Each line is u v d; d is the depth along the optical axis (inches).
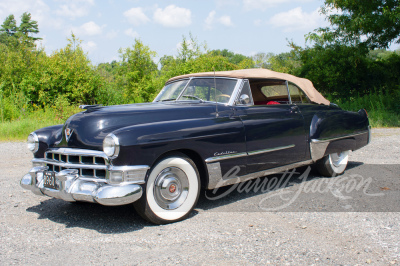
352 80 683.4
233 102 172.2
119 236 128.7
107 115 145.3
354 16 642.2
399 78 694.5
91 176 135.9
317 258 108.4
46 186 145.1
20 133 439.5
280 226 136.4
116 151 127.0
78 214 154.6
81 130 141.9
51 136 160.6
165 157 139.3
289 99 203.6
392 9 622.5
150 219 137.4
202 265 104.9
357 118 231.9
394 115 550.0
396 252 111.8
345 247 116.2
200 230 133.6
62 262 107.9
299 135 193.5
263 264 105.0
